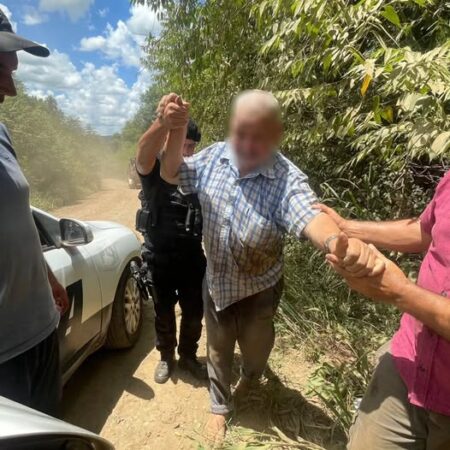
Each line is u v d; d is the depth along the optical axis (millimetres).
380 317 3432
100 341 3238
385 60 2229
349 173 3861
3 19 1675
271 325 2492
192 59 5586
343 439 2535
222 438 2510
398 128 2457
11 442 1091
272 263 2285
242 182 2098
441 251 1453
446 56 2133
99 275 3082
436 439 1528
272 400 2742
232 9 4480
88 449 1308
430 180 3250
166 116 2023
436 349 1446
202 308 3051
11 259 1701
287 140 3410
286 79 3627
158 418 2826
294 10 2605
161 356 3213
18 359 1787
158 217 2762
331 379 2809
